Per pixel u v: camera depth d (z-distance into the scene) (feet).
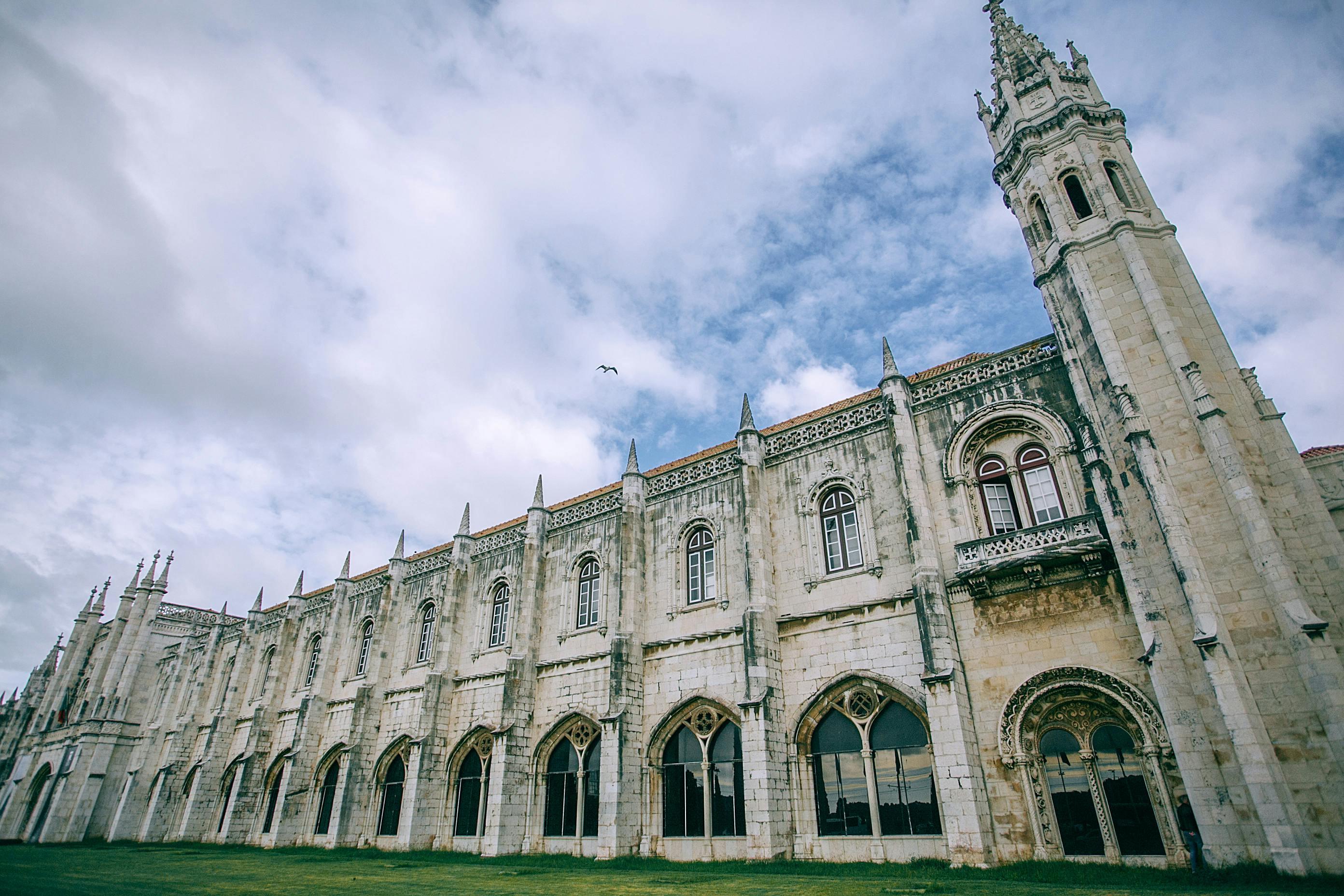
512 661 96.94
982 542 66.90
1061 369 69.41
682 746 81.87
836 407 85.61
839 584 76.23
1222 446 55.62
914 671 67.82
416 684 113.80
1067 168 72.74
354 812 106.83
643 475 99.71
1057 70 78.23
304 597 146.72
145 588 184.55
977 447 73.15
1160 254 65.92
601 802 79.66
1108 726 58.49
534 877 61.93
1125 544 58.65
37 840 160.56
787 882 53.72
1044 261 72.38
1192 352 60.54
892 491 76.02
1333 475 58.49
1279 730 48.96
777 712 73.41
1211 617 52.24
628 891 49.34
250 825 125.70
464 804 99.35
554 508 109.81
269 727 134.41
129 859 90.94
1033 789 59.21
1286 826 46.34
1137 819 55.01
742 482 85.92
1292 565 51.85
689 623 85.81
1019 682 62.03
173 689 168.35
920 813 64.23
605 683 89.71
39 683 207.31
